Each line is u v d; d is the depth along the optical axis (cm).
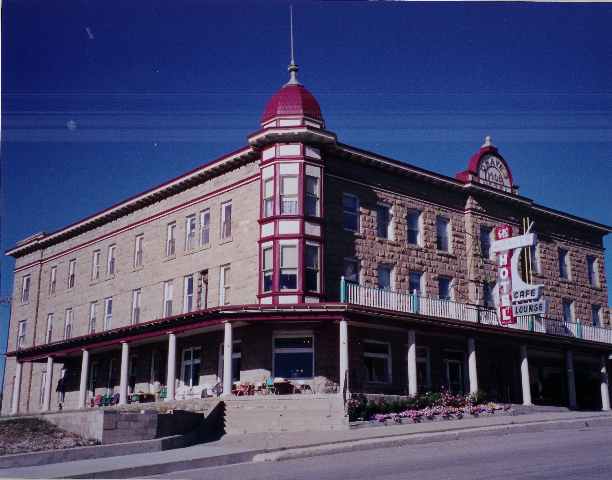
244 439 2227
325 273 2970
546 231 4109
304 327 2903
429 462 1569
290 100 3078
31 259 4647
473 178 3709
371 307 2759
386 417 2452
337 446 1872
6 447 1861
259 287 2919
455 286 3509
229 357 2716
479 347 3522
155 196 3666
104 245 4028
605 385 3881
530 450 1725
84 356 3594
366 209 3234
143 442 1983
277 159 2988
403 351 3169
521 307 3288
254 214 3083
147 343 3491
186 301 3375
